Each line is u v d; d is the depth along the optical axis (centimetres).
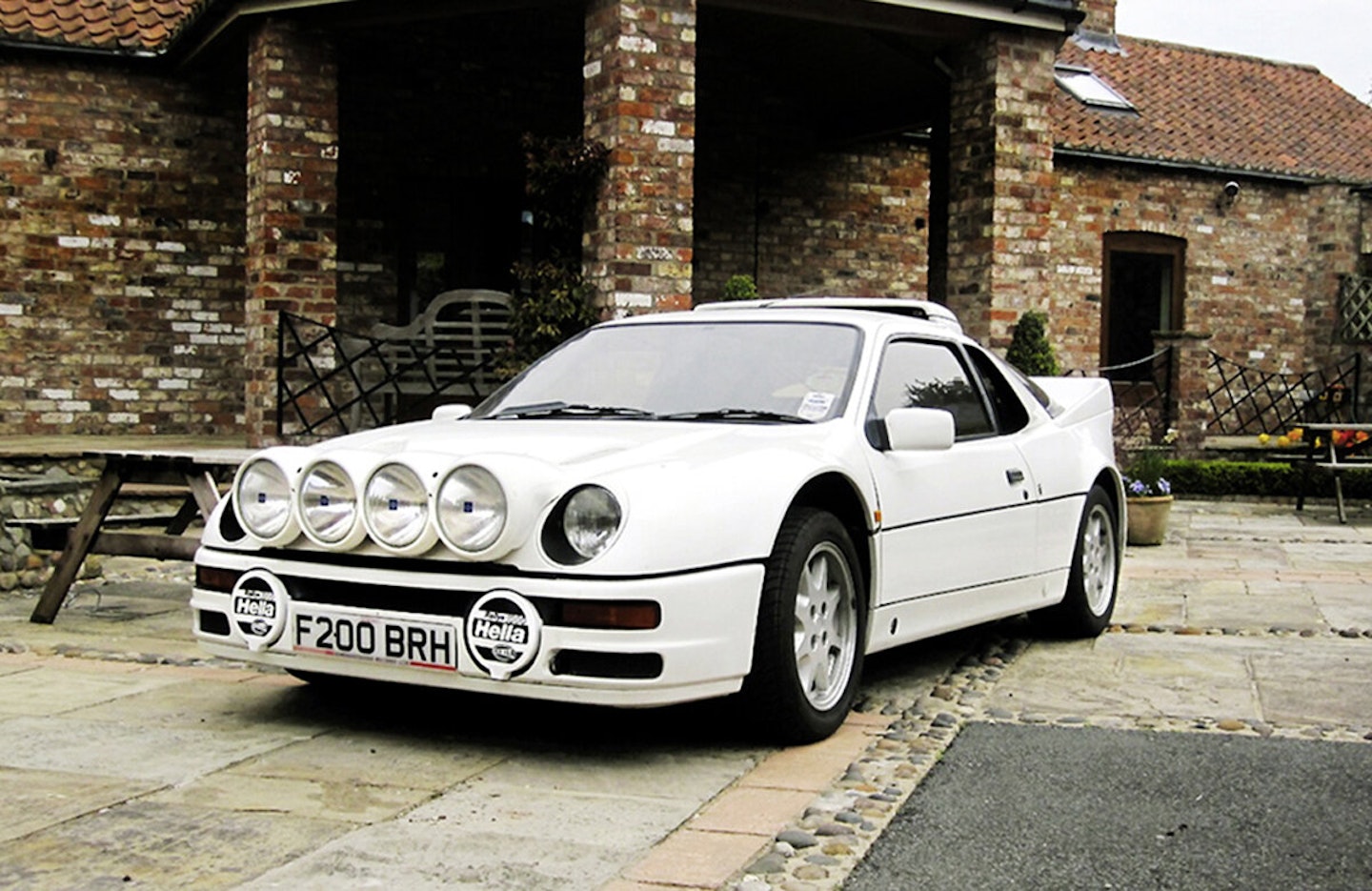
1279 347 1917
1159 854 336
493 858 325
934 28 1123
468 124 1409
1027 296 1155
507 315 1108
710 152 1535
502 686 397
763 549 415
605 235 961
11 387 1267
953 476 523
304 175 1073
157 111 1305
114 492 647
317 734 441
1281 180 1873
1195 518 1195
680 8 962
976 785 392
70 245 1280
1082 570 618
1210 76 2081
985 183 1145
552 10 1440
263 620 434
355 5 1041
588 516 395
